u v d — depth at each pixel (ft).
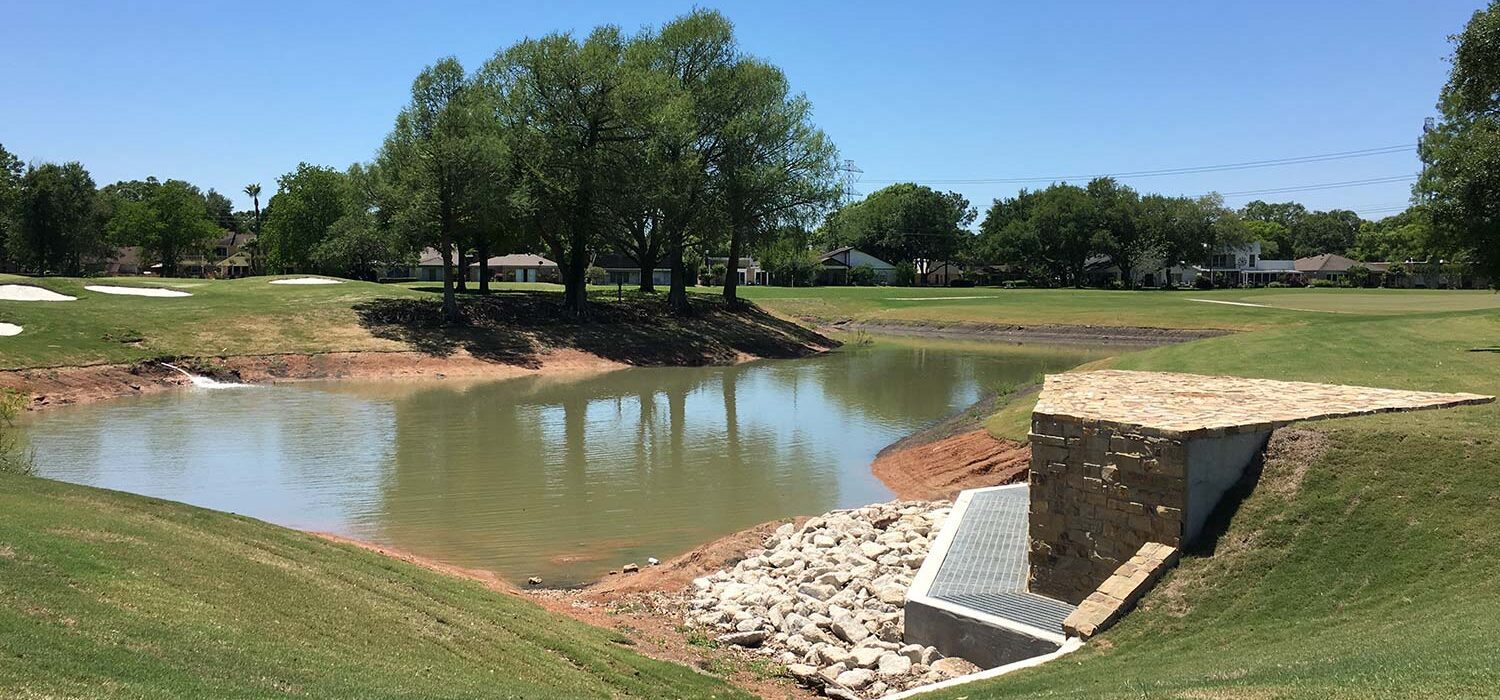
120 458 76.43
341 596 32.94
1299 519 33.63
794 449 83.71
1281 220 583.58
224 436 87.04
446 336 151.94
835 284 384.06
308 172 291.79
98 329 125.80
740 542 53.93
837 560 48.39
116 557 29.73
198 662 23.16
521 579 49.06
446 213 154.71
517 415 102.63
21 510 33.60
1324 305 210.38
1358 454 35.24
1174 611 32.12
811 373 146.10
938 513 54.70
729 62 188.24
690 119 172.76
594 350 158.71
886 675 34.37
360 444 84.23
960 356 173.17
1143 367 91.86
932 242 437.99
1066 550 37.37
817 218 189.37
